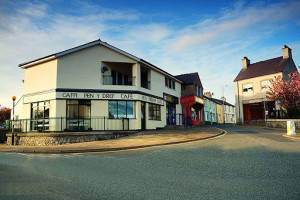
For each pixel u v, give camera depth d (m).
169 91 25.80
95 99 18.58
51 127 17.56
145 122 20.78
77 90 18.16
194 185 5.14
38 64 19.36
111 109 19.06
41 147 13.10
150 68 22.17
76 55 18.73
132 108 19.72
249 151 8.93
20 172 6.74
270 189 4.76
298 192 4.55
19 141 16.88
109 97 18.88
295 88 24.47
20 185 5.36
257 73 31.72
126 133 17.36
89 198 4.43
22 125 19.12
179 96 28.30
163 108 24.12
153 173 6.26
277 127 24.30
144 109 20.95
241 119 32.56
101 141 14.90
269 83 30.19
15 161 8.78
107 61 19.41
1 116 46.03
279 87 25.69
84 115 18.30
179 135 15.59
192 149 9.84
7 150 12.29
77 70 18.56
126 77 22.53
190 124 28.95
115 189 4.94
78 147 12.13
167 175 6.03
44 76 18.78
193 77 29.73
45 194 4.69
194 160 7.73
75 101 18.23
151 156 8.69
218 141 12.16
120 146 11.68
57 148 12.06
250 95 32.03
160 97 23.42
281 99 25.52
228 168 6.57
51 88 18.12
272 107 29.86
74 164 7.81
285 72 29.55
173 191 4.75
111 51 19.59
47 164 7.95
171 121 26.03
